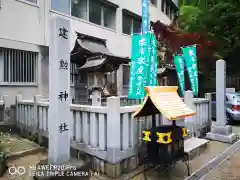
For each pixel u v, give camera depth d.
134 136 4.32
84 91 9.86
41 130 5.62
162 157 3.77
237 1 12.87
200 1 15.23
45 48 8.51
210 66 15.44
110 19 12.05
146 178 3.90
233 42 14.30
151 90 3.73
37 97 5.89
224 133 6.74
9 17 7.48
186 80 12.69
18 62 7.80
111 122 3.86
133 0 13.40
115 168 3.89
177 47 14.34
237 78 16.47
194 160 5.06
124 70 12.79
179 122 5.39
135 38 6.10
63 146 3.63
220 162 4.94
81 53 8.17
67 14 9.58
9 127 6.71
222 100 6.87
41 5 8.44
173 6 19.59
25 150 5.10
